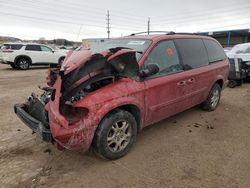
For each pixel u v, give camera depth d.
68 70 2.94
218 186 2.86
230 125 4.78
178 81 4.12
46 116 3.21
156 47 3.88
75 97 3.09
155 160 3.43
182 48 4.41
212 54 5.29
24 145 3.85
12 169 3.19
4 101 6.63
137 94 3.44
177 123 4.83
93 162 3.37
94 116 3.01
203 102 5.44
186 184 2.90
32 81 10.46
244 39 30.52
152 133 4.34
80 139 2.98
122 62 3.22
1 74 13.08
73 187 2.85
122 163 3.35
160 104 3.88
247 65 8.82
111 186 2.86
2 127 4.59
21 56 15.38
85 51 3.94
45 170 3.18
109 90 3.19
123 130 3.40
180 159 3.45
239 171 3.16
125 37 4.48
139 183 2.92
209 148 3.79
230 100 6.73
